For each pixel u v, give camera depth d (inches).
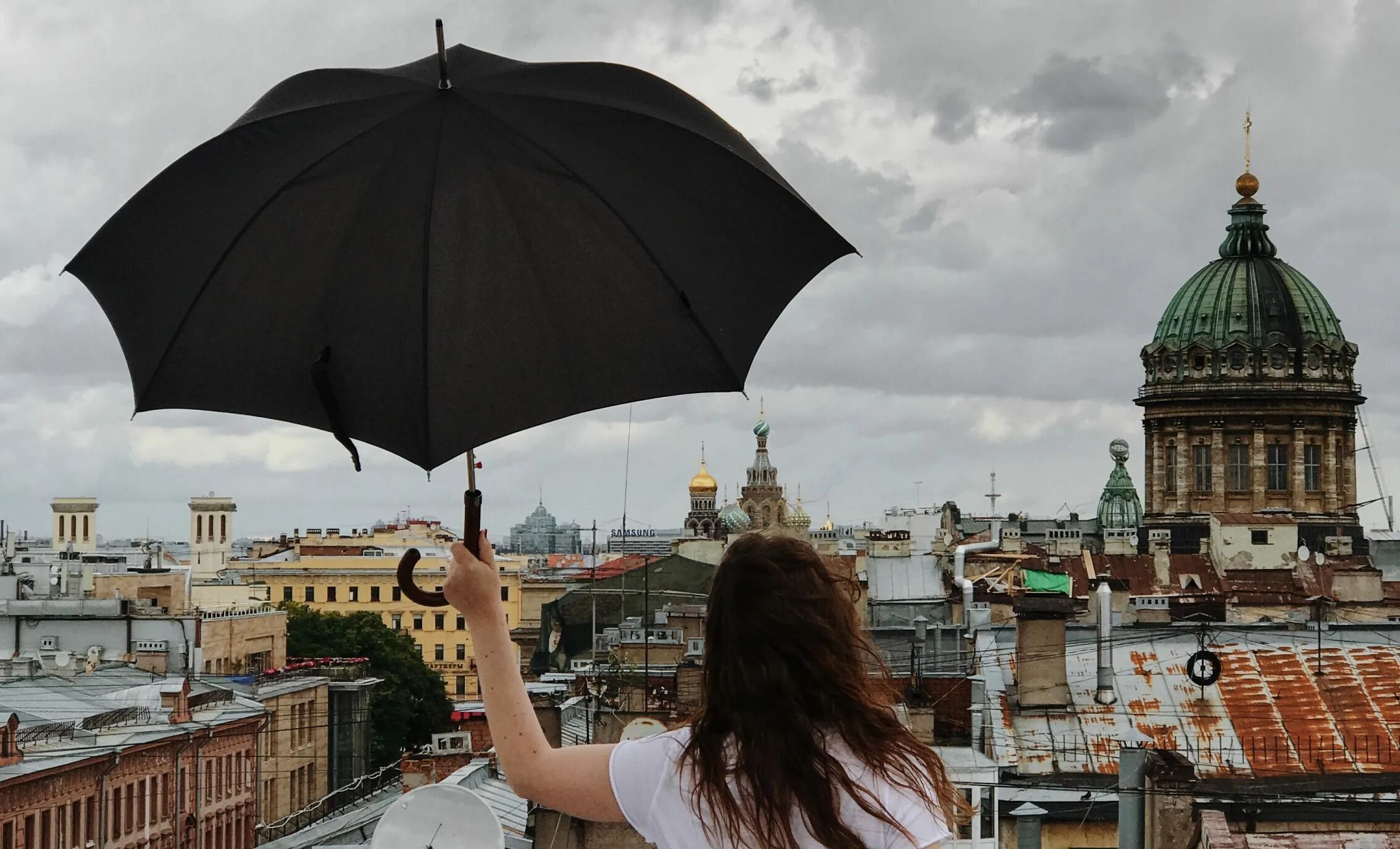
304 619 5787.4
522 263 279.0
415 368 274.2
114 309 289.7
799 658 274.5
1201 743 2266.2
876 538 7795.3
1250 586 5034.5
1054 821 1878.7
